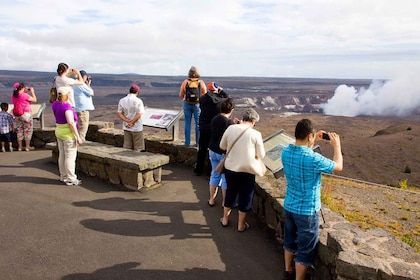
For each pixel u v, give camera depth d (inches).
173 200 236.8
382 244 130.9
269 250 175.3
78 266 151.3
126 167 250.8
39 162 318.0
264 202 207.8
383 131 5438.0
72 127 240.1
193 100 305.7
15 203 218.7
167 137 361.4
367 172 2785.4
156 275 147.9
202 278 147.9
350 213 318.7
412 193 477.1
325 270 138.3
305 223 132.3
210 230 194.2
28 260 153.9
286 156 135.8
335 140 131.5
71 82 278.8
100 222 197.0
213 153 217.2
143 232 187.6
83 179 269.9
